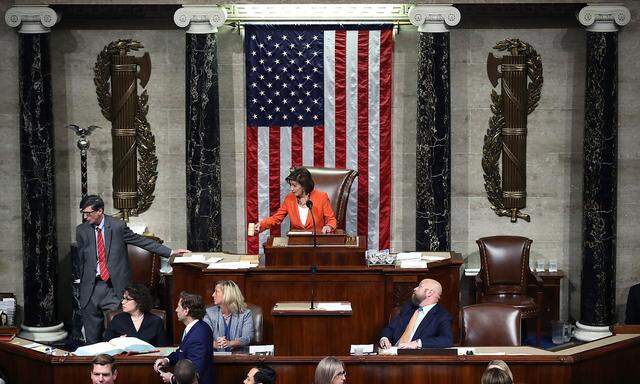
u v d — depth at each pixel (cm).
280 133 1986
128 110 1984
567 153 1992
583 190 1942
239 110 2003
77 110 1992
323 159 1989
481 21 1966
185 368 1179
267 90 1975
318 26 1955
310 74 1967
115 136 1988
